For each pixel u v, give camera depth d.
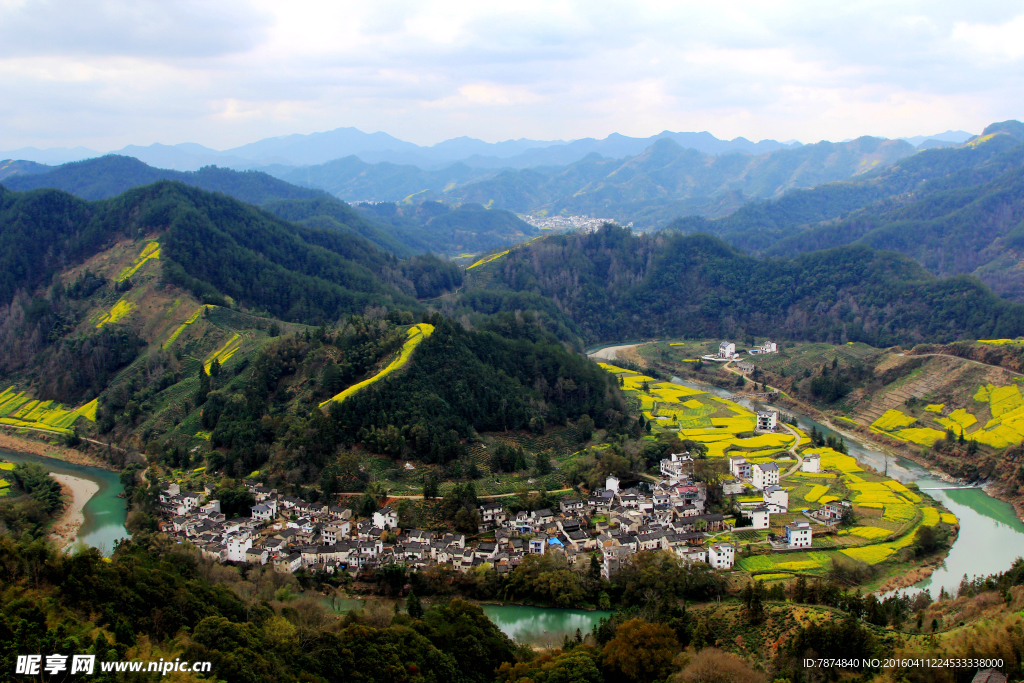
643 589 175.88
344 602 180.12
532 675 131.62
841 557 199.00
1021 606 147.62
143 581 140.12
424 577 185.00
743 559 197.25
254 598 162.75
